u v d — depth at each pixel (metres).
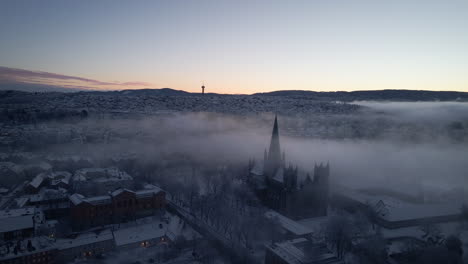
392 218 168.62
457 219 184.38
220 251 146.62
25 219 150.50
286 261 118.00
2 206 190.75
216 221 176.75
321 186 187.25
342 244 139.50
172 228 161.75
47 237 144.62
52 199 186.50
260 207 188.00
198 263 135.75
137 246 149.00
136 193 182.38
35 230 150.00
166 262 135.75
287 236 150.25
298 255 120.88
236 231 155.50
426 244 142.00
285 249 126.62
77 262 134.50
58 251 133.38
